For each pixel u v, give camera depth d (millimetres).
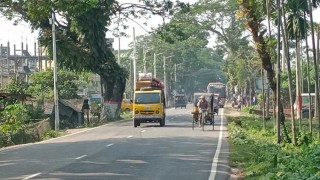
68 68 55812
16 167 18672
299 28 33750
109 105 58875
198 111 39750
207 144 27078
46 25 53062
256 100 84250
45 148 26328
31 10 27391
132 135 34031
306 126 40312
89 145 27312
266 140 28172
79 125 50031
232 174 17188
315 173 13492
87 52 54656
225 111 76438
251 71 73625
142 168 18109
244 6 32125
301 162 16234
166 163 19516
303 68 72062
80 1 26859
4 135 34500
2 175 16625
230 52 80000
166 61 127062
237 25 73438
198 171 17453
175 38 46812
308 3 30781
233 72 96562
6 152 24938
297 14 33375
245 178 15789
